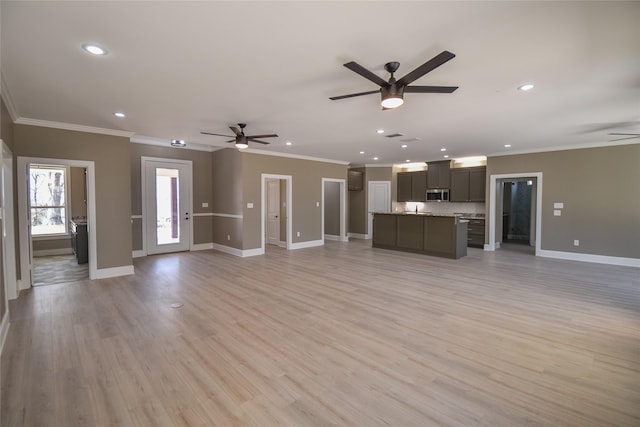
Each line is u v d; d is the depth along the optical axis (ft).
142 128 16.28
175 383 7.33
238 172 23.06
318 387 7.18
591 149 20.76
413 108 12.78
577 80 9.89
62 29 6.91
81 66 8.82
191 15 6.42
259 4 6.06
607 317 11.23
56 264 19.86
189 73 9.35
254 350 8.88
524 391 7.00
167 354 8.65
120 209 16.98
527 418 6.13
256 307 12.29
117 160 16.80
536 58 8.42
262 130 16.93
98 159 16.17
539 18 6.56
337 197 32.14
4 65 8.70
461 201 28.14
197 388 7.14
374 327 10.42
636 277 16.81
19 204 14.24
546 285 15.33
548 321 10.89
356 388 7.14
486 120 14.67
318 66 8.91
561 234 22.04
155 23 6.72
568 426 5.91
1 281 9.37
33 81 9.85
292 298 13.37
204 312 11.76
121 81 9.93
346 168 30.76
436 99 11.65
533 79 9.82
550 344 9.21
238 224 23.13
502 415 6.22
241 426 5.96
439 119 14.52
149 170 22.99
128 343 9.29
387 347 9.05
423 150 23.75
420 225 23.94
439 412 6.33
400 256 22.99
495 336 9.75
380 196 33.09
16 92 10.80
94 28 6.90
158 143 23.18
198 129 16.58
